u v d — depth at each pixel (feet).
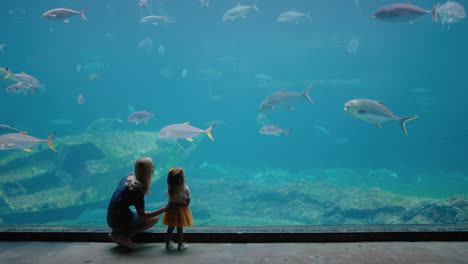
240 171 106.63
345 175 98.48
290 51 141.08
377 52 133.59
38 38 136.36
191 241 10.64
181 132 26.48
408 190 62.08
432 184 77.61
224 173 86.43
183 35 142.20
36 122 140.36
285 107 34.94
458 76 132.05
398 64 134.41
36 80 34.53
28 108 137.90
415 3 119.14
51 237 10.86
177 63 150.20
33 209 41.14
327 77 144.66
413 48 129.59
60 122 108.06
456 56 127.44
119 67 148.15
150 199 54.85
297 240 10.56
